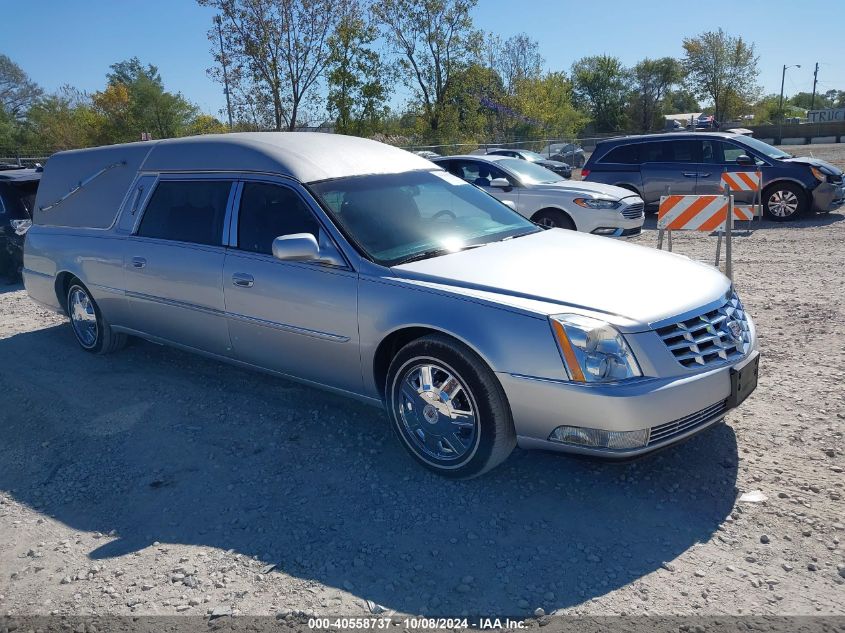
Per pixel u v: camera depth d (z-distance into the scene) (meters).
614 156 14.68
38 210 6.65
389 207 4.56
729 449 4.07
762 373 5.21
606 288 3.69
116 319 5.86
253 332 4.68
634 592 2.91
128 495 3.91
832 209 13.09
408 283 3.89
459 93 38.25
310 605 2.92
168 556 3.32
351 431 4.54
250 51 32.25
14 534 3.59
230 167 4.94
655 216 14.62
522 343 3.44
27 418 5.04
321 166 4.67
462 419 3.72
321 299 4.20
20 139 55.59
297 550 3.30
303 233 4.27
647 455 3.43
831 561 3.05
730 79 64.69
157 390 5.41
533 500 3.65
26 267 6.69
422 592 2.97
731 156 13.56
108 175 5.93
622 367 3.34
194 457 4.30
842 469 3.78
